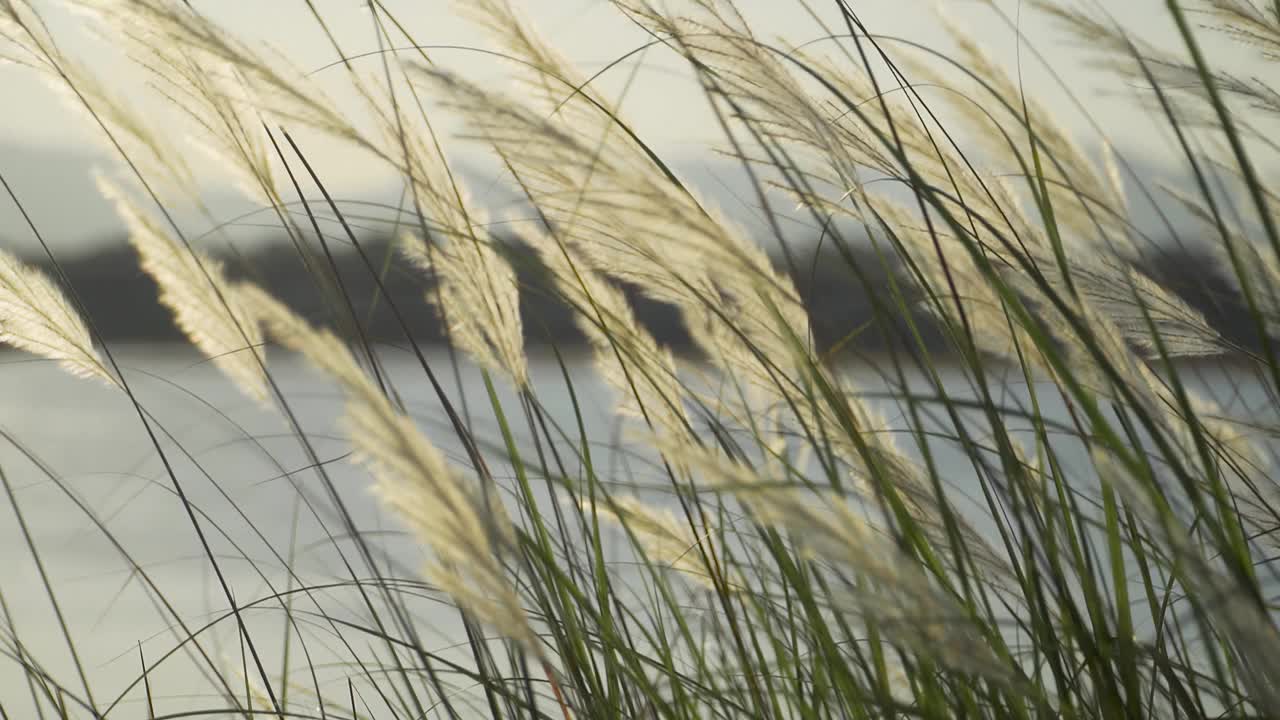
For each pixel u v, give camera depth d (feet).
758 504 22.99
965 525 24.35
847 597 23.18
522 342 24.95
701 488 24.72
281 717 25.18
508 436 24.80
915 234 24.70
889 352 24.29
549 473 24.85
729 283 24.39
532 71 24.93
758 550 25.09
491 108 24.38
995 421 24.16
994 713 24.08
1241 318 24.48
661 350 24.99
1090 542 24.43
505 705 24.79
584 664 24.68
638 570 25.22
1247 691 23.94
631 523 24.88
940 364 24.53
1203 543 24.11
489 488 23.50
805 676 24.90
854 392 24.53
